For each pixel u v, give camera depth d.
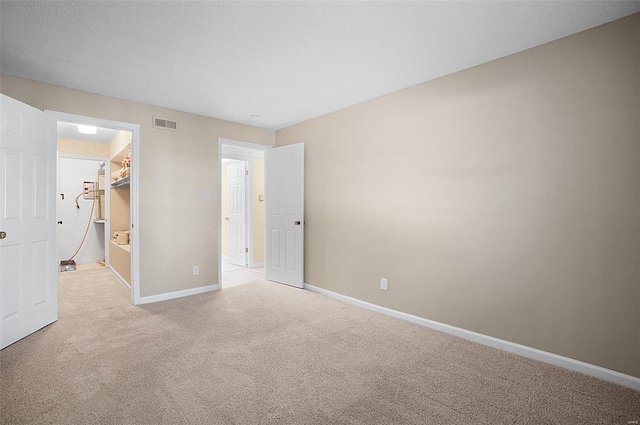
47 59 2.58
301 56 2.54
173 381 2.04
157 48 2.41
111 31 2.18
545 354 2.33
